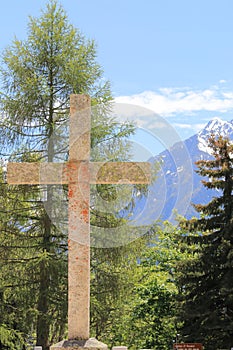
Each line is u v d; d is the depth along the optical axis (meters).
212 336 20.66
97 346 8.25
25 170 8.94
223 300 20.97
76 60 20.27
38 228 20.08
